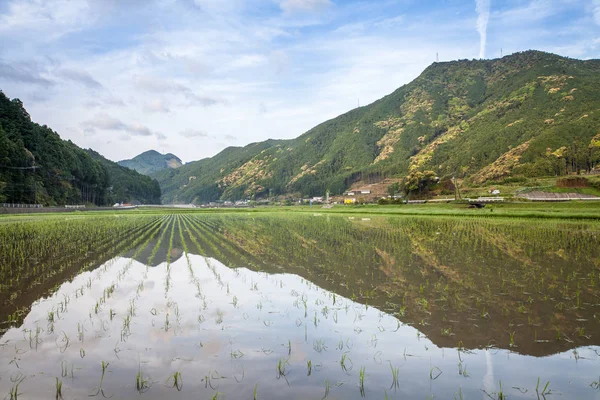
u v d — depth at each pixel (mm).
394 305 11516
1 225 43406
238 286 14148
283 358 7891
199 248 24688
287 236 31938
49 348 8336
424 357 7926
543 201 76062
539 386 6754
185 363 7625
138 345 8516
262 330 9484
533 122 189500
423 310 11000
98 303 11867
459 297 12297
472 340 8758
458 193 109938
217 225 46719
